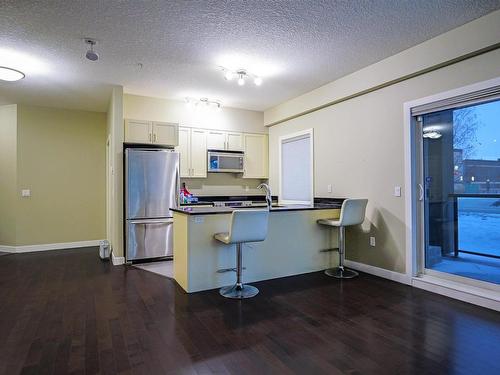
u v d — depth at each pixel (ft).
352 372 6.19
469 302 9.77
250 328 8.13
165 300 10.18
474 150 10.24
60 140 18.75
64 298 10.36
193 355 6.83
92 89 15.31
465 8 8.66
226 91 15.94
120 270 13.89
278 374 6.13
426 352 6.92
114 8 8.49
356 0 8.23
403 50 11.30
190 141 18.01
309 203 16.70
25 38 10.10
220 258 11.50
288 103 17.67
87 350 7.04
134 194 14.99
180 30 9.70
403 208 11.82
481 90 9.45
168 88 15.39
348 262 14.26
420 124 11.66
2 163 18.08
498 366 6.39
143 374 6.14
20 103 17.75
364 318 8.71
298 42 10.61
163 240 15.56
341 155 14.62
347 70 13.17
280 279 12.50
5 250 17.89
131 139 15.51
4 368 6.34
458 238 10.85
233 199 19.63
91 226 19.49
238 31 9.81
